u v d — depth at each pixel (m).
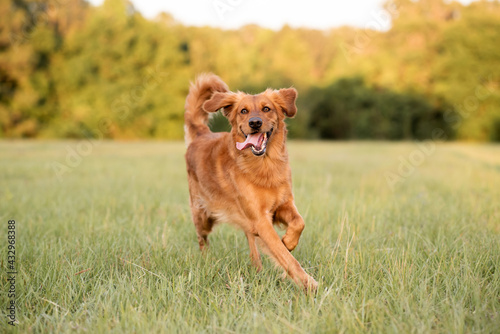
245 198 3.40
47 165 11.80
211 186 3.81
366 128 34.69
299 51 34.53
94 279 3.05
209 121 4.95
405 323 2.25
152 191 7.09
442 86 33.19
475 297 2.49
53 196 6.77
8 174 9.74
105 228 4.41
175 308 2.50
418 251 3.45
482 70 32.47
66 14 31.41
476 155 16.50
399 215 4.80
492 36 32.72
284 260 3.10
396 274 2.84
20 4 29.33
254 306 2.54
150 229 4.50
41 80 29.25
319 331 2.25
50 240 4.12
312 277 3.01
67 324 2.40
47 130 29.03
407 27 33.88
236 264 3.51
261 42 35.22
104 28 30.69
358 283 2.81
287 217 3.40
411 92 34.06
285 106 3.57
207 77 4.71
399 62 33.94
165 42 31.80
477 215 4.73
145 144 25.53
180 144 25.62
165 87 31.50
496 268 2.98
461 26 33.16
